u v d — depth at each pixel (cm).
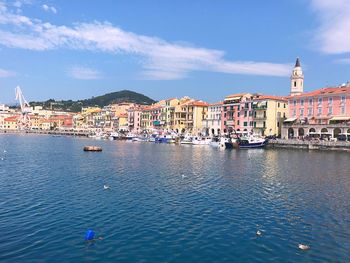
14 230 2273
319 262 1894
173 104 19088
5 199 3061
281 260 1914
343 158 7638
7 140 14275
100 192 3441
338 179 4491
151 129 19038
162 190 3612
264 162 6594
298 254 1991
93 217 2589
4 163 5731
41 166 5400
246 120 14388
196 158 7275
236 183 4103
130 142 15038
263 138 11269
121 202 3048
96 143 13675
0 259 1847
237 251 2023
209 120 16738
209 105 16862
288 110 12975
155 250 2017
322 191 3675
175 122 18212
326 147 9769
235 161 6719
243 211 2834
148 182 4078
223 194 3462
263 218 2648
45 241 2105
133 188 3688
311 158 7594
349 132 10444
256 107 13850
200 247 2072
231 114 15288
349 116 10875
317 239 2223
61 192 3394
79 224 2423
